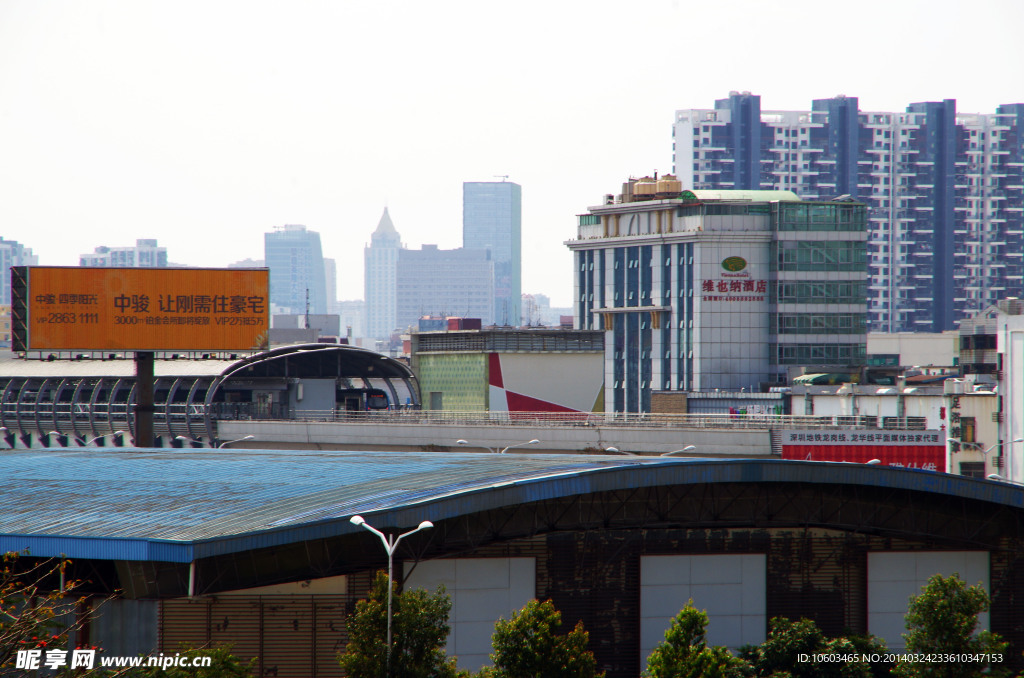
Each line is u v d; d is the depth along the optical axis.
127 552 172.38
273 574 181.25
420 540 187.38
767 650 186.25
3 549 178.75
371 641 152.25
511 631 153.62
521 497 189.25
